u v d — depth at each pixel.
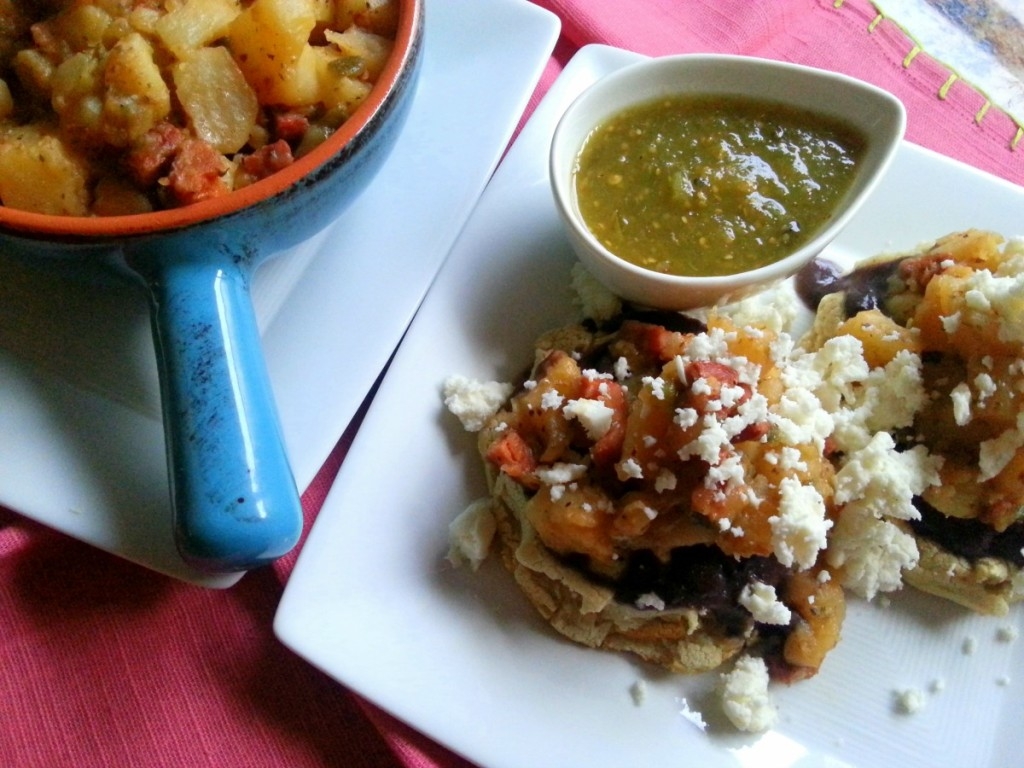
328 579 0.26
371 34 0.26
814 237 0.28
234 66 0.24
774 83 0.29
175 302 0.23
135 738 0.26
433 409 0.28
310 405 0.28
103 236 0.22
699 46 0.36
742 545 0.25
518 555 0.26
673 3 0.37
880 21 0.38
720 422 0.24
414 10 0.25
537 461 0.26
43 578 0.28
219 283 0.24
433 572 0.27
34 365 0.27
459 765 0.26
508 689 0.26
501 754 0.25
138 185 0.24
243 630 0.28
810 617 0.26
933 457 0.27
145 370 0.28
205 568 0.22
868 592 0.26
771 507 0.24
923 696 0.27
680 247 0.29
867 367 0.27
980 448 0.26
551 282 0.30
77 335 0.28
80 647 0.27
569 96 0.33
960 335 0.26
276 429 0.23
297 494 0.23
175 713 0.27
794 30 0.37
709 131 0.30
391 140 0.26
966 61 0.37
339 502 0.27
